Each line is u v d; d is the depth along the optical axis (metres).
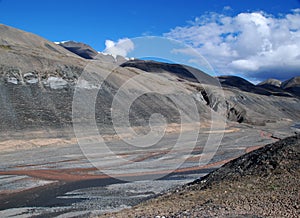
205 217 8.63
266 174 12.92
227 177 14.09
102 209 14.08
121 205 14.56
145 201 14.55
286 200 9.76
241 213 8.77
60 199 16.05
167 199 12.91
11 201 15.84
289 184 11.38
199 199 11.55
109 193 16.94
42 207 14.72
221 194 11.64
